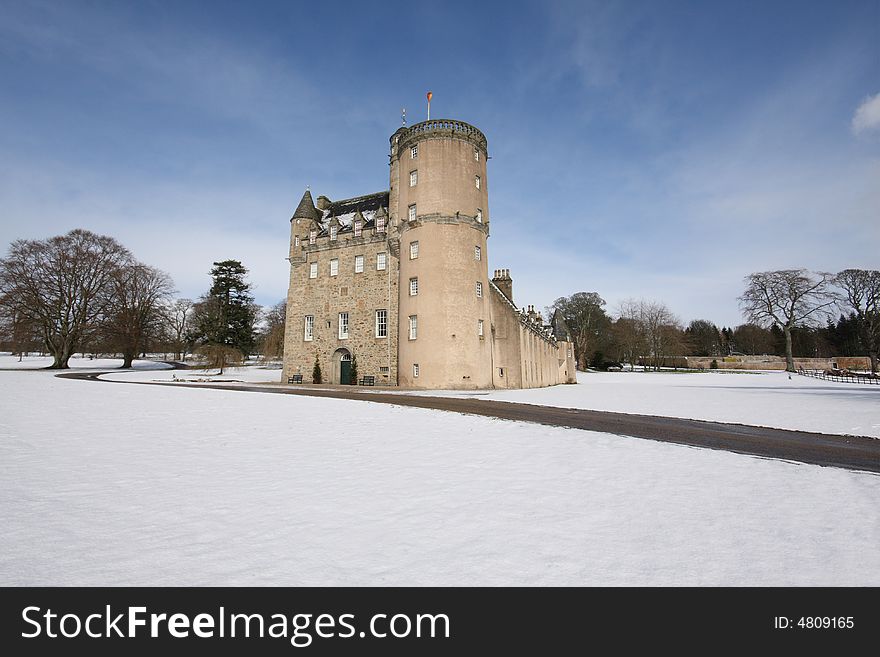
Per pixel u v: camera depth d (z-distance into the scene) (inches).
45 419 479.8
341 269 1512.1
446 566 162.4
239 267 2450.8
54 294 1872.5
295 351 1550.2
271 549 175.0
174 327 3159.5
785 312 2881.4
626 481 269.3
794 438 432.8
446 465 308.8
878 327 2679.6
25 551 170.2
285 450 355.9
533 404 761.6
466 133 1379.2
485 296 1371.8
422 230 1320.1
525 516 210.7
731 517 209.3
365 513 214.4
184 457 327.9
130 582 149.3
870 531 192.1
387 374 1369.3
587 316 3774.6
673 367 3710.6
